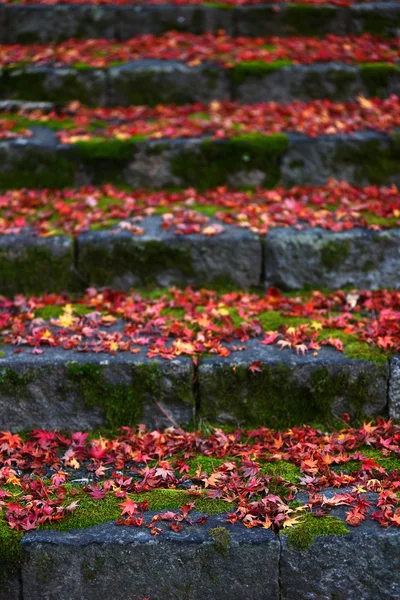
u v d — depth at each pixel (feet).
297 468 11.18
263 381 12.53
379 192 18.83
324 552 9.45
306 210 17.34
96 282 16.15
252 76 22.26
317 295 15.29
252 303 15.14
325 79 22.29
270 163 19.35
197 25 25.27
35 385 12.45
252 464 11.14
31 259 15.98
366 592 9.50
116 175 19.58
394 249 15.88
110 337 13.38
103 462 11.58
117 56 23.49
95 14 25.12
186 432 12.45
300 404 12.61
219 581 9.57
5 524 9.77
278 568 9.52
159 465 11.44
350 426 12.54
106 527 9.77
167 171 19.43
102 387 12.51
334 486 10.62
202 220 16.83
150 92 22.52
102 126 21.16
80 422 12.62
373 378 12.42
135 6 25.23
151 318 14.30
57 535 9.61
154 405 12.57
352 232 15.98
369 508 10.02
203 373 12.55
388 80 22.57
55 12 25.11
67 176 19.52
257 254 15.96
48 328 13.79
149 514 10.03
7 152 19.43
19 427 12.59
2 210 17.95
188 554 9.49
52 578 9.57
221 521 9.87
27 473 11.34
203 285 16.10
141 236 16.03
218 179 19.43
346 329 13.56
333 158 19.42
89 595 9.61
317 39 25.13
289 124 20.47
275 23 25.20
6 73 22.74
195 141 19.29
